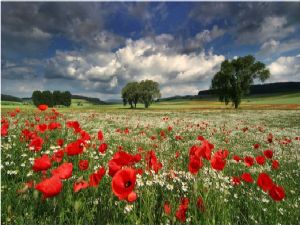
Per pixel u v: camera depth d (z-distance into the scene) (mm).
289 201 4734
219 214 3432
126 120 26031
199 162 3379
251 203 4285
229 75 74250
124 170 2361
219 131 19031
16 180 4742
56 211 3268
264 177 3297
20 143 7578
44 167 3189
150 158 4121
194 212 3385
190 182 4492
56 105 124312
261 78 75438
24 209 3383
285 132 19734
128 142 11742
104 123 21547
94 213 3393
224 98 79750
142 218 3262
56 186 2459
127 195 2258
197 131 18578
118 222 3148
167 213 3158
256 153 11594
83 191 3822
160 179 4535
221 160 3584
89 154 6512
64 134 10297
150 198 3684
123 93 121625
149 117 32906
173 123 23891
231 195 4617
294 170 7852
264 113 48125
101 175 3021
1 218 3195
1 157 6047
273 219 3830
